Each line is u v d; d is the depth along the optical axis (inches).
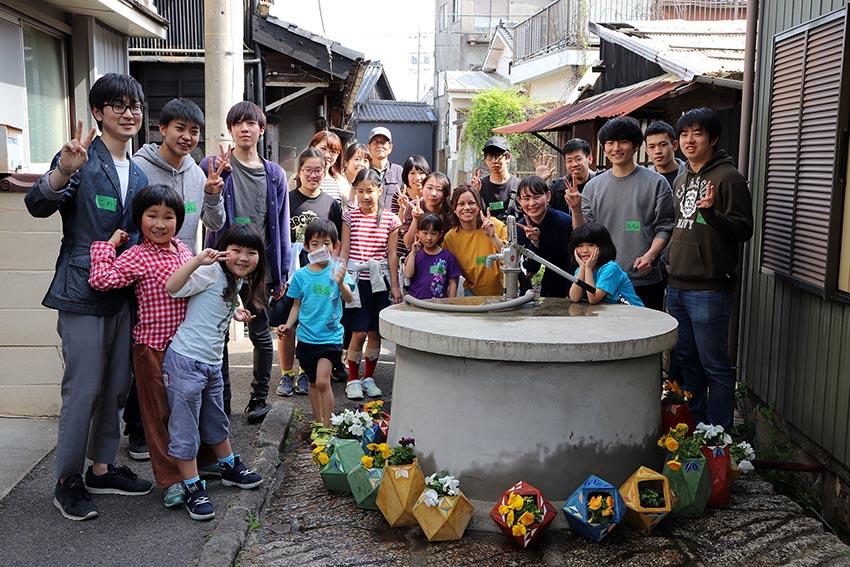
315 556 132.4
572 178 229.8
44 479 159.3
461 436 143.2
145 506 150.9
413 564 129.6
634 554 132.6
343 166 268.2
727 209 174.1
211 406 154.9
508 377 139.6
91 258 142.4
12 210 186.2
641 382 146.7
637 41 358.0
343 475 155.1
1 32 250.8
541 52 797.2
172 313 149.3
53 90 292.2
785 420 188.2
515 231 170.7
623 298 178.7
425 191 216.4
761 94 213.0
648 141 217.2
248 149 198.2
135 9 314.2
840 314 159.6
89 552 132.5
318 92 517.0
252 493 155.5
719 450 151.6
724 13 574.6
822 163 167.9
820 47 171.0
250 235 152.5
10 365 191.6
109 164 148.2
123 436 190.1
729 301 180.5
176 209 147.7
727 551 134.7
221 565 126.5
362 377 238.8
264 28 456.1
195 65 459.5
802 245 176.6
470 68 1331.2
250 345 286.4
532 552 133.4
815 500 171.5
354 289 205.0
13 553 131.3
